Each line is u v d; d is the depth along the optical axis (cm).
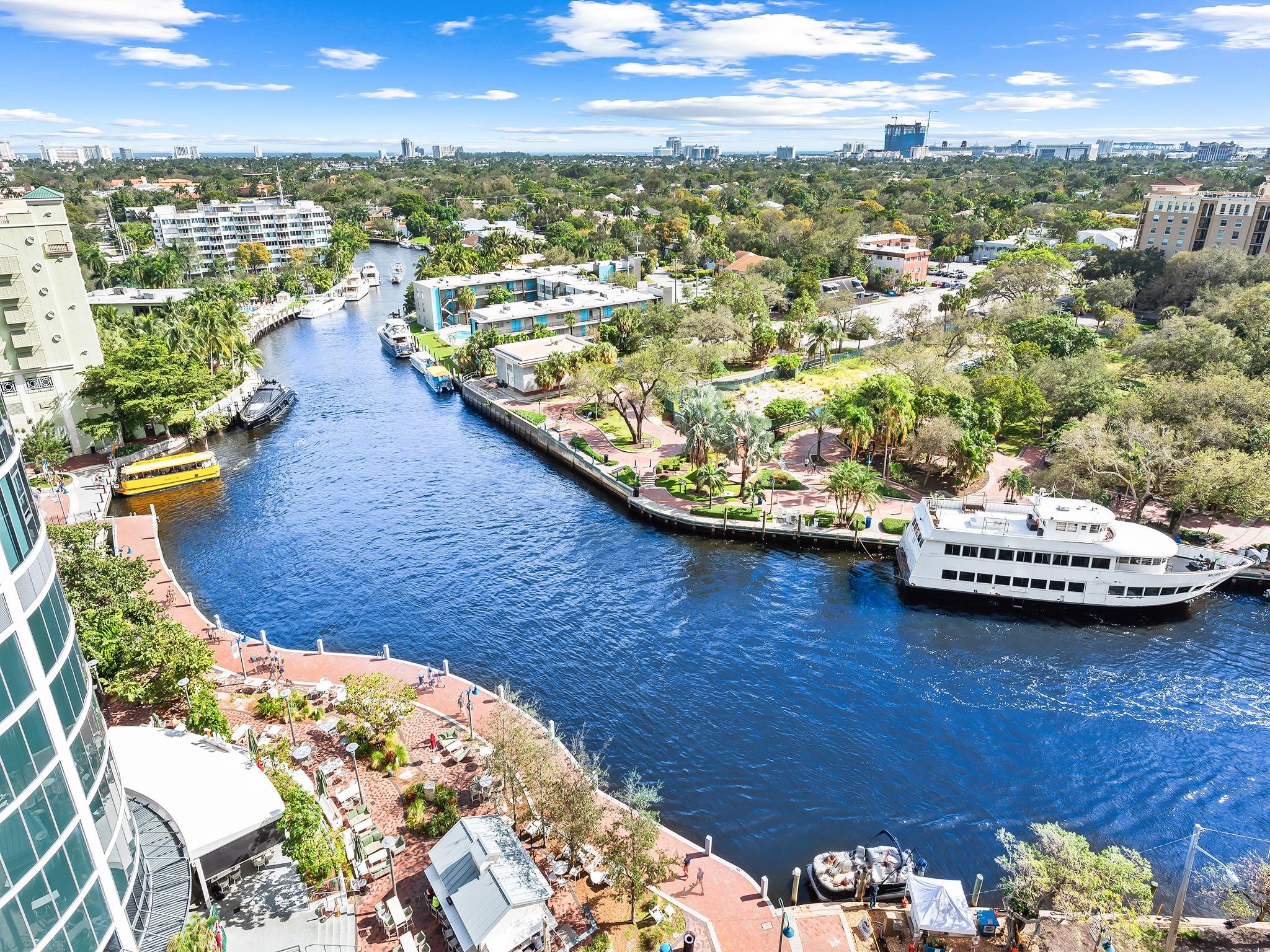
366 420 12775
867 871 4203
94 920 2930
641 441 11206
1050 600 7194
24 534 2744
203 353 12938
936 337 14450
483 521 8981
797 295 19675
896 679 6166
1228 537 8206
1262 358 10650
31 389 9869
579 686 6009
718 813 4812
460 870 3838
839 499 8506
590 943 3753
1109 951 3722
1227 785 5097
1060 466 8706
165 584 7294
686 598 7344
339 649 6425
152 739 4366
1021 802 4950
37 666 2692
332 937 3600
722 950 3769
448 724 5303
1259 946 3853
